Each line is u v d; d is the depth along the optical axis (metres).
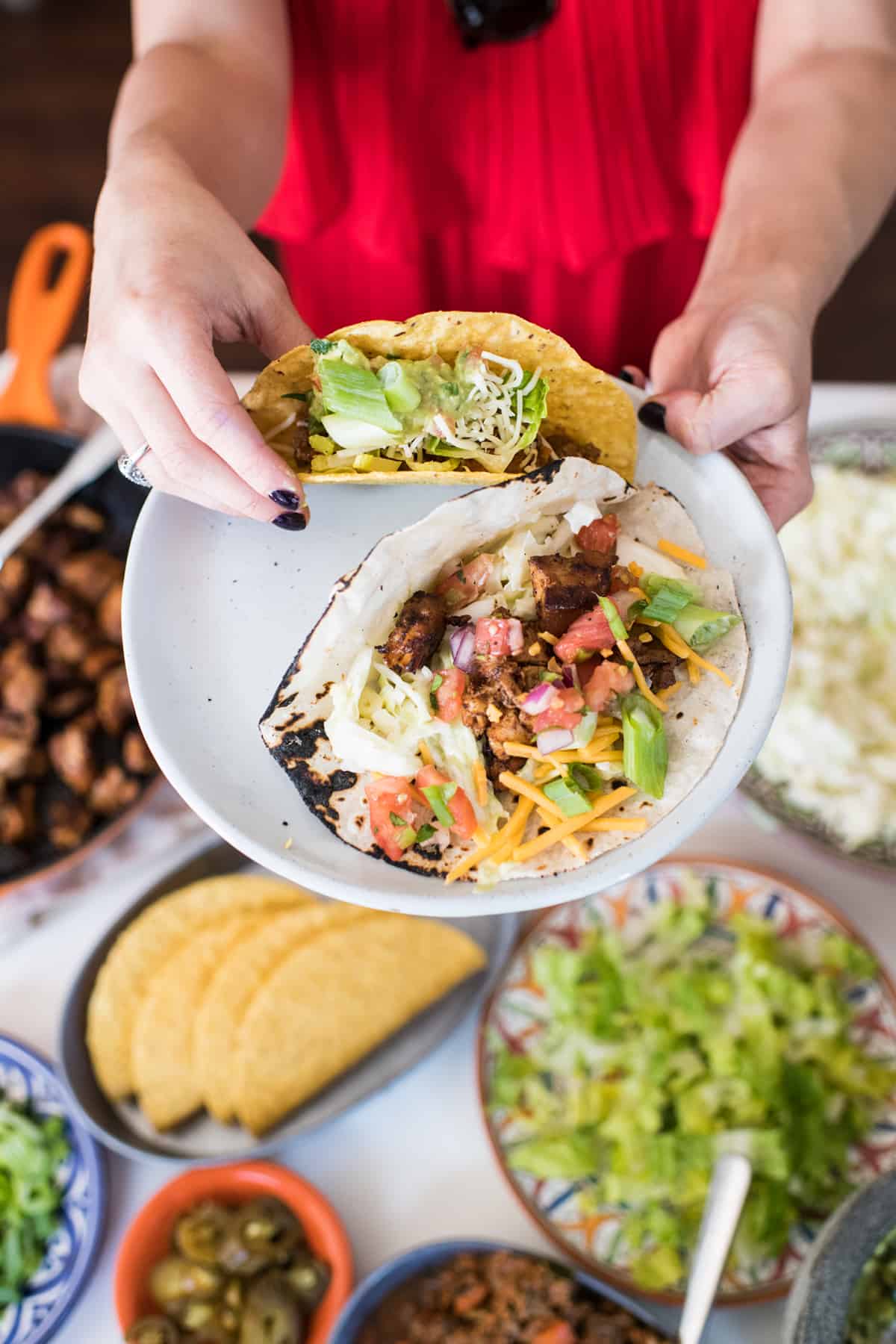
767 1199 0.66
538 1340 0.64
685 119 0.78
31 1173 0.70
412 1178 0.71
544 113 0.76
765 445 0.66
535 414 0.61
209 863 0.78
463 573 0.63
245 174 0.71
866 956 0.71
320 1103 0.72
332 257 0.84
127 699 0.81
